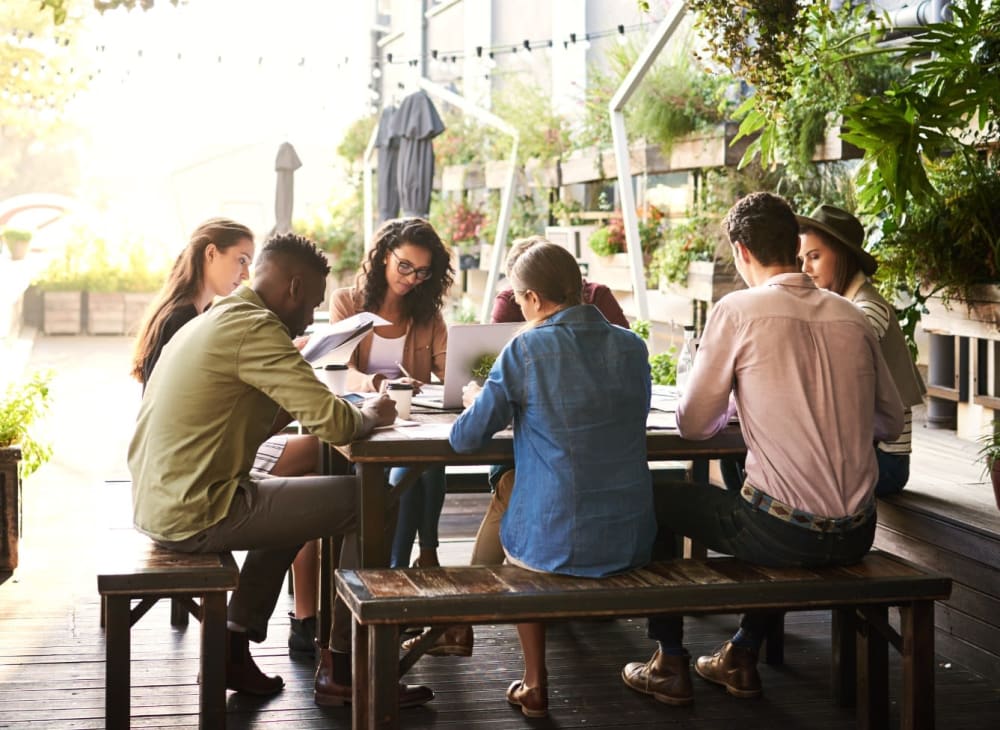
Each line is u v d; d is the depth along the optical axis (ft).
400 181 33.09
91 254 61.77
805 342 10.59
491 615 9.75
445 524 19.92
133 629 14.42
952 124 14.74
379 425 11.49
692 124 24.91
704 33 15.58
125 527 11.98
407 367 15.25
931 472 16.26
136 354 13.25
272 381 10.68
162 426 10.96
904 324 18.85
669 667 12.28
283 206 42.01
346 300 15.15
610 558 10.37
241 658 12.23
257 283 11.37
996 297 15.60
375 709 9.70
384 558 11.21
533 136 37.73
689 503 11.34
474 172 44.50
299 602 13.56
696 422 10.91
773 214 11.12
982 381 18.98
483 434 10.59
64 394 37.65
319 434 10.70
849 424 10.57
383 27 67.15
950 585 10.46
